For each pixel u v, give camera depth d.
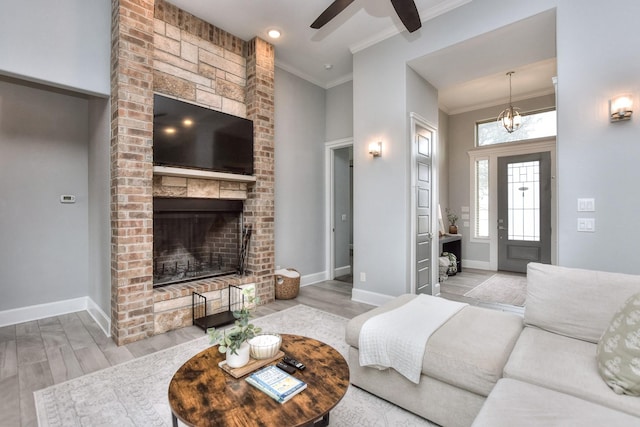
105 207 3.02
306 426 1.18
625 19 2.41
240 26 3.72
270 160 4.07
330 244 5.38
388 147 3.81
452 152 6.66
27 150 3.26
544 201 5.58
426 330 1.88
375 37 3.87
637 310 1.37
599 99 2.51
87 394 2.00
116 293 2.74
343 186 5.75
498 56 3.52
